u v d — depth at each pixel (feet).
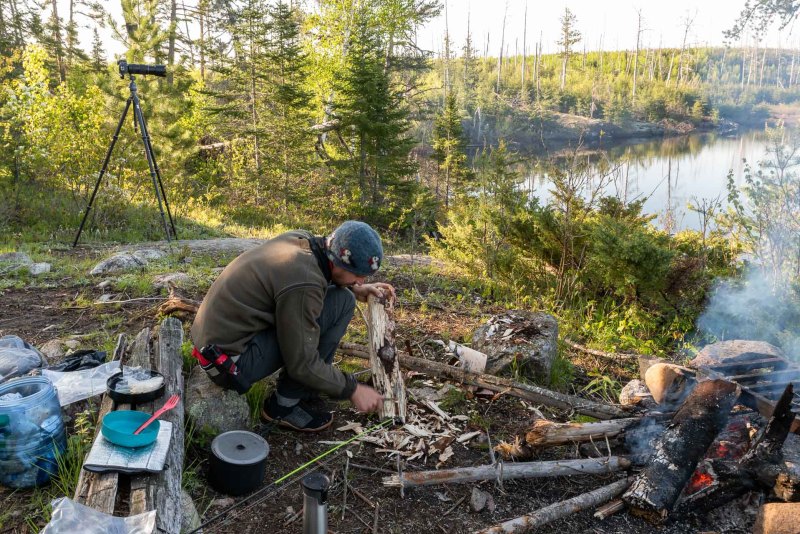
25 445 7.87
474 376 11.92
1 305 16.06
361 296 11.43
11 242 26.27
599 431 10.07
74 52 90.38
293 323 8.49
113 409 8.98
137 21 50.52
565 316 19.07
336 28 73.10
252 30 56.44
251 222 50.62
